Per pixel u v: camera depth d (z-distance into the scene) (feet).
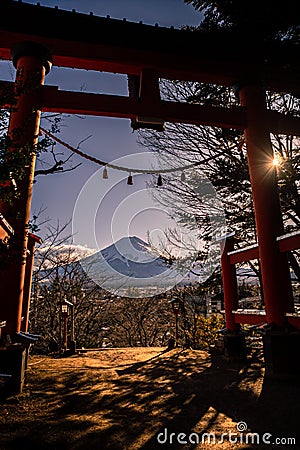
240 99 16.20
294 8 8.99
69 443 6.31
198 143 25.22
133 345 42.73
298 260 24.79
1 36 13.39
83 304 38.93
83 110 13.58
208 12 11.79
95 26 14.37
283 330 11.99
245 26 11.06
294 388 10.35
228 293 16.42
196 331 32.99
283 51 12.28
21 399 8.89
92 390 10.07
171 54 15.23
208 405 8.82
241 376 12.18
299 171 20.07
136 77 17.37
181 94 24.85
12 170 7.01
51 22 13.83
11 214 8.21
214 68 15.71
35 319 32.78
